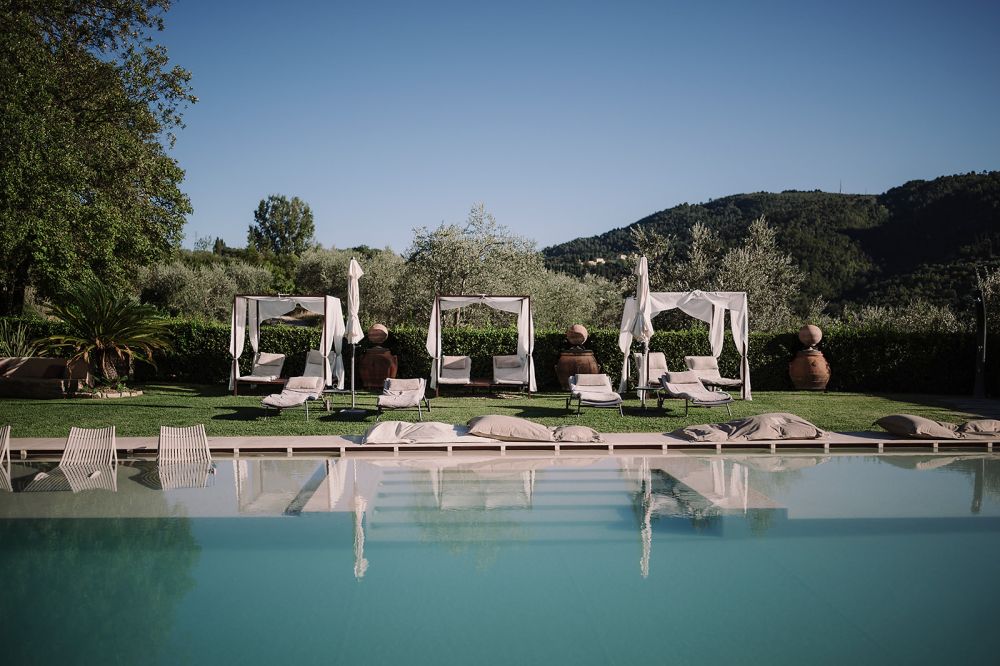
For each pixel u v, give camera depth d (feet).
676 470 22.09
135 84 60.80
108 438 23.43
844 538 14.90
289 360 47.32
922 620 10.81
